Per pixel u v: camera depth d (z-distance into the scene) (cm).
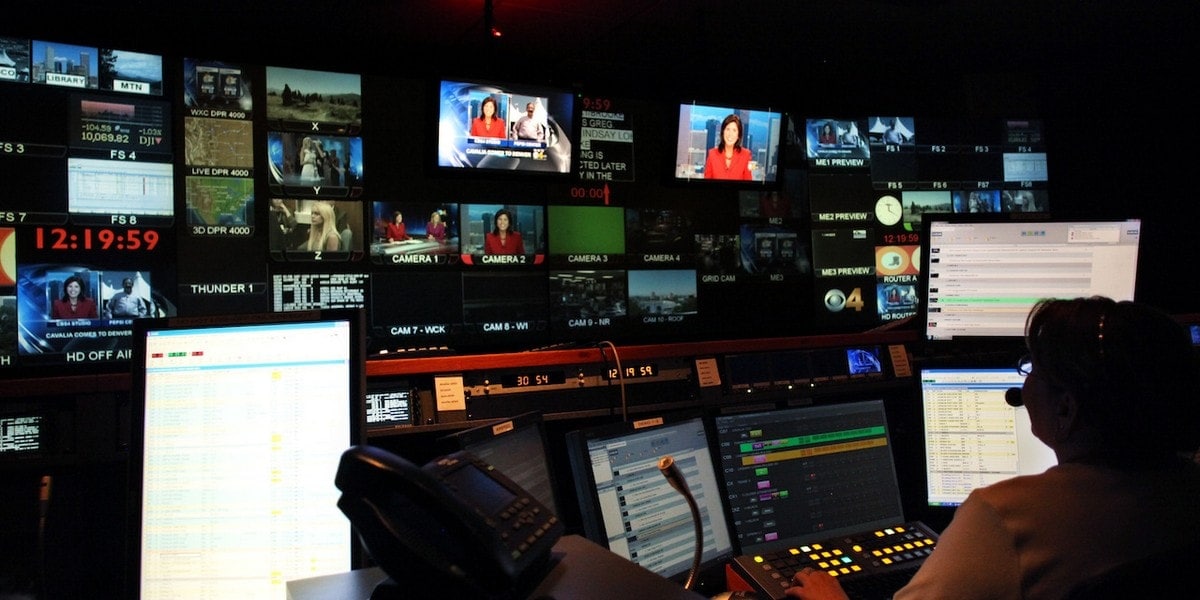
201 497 118
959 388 183
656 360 179
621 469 153
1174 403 99
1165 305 554
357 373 121
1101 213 193
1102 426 102
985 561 99
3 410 140
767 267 614
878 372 202
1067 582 94
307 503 119
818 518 175
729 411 173
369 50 563
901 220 634
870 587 146
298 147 495
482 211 540
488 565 74
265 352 121
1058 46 570
